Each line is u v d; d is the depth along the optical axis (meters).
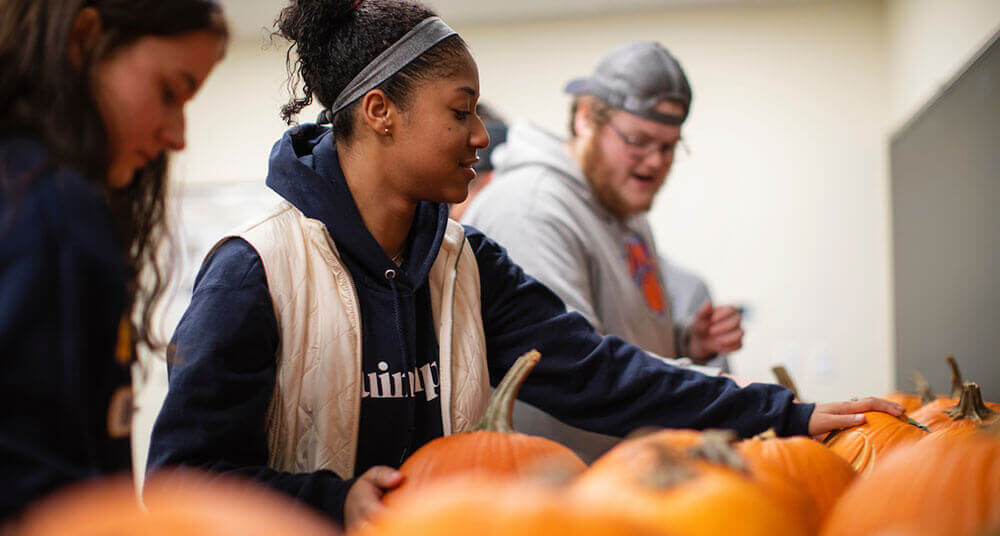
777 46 3.91
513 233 1.77
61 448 0.56
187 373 0.88
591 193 1.88
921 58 3.27
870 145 3.84
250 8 3.90
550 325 1.17
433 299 1.10
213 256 0.98
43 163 0.58
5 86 0.62
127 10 0.64
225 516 0.48
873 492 0.58
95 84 0.64
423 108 1.00
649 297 1.95
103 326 0.59
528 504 0.45
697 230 3.92
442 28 1.02
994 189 2.09
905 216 3.22
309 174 1.03
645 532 0.46
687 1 3.89
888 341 3.77
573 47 4.03
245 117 4.13
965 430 0.74
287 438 0.99
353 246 1.03
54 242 0.55
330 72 1.04
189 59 0.68
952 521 0.54
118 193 0.78
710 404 1.12
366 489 0.77
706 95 3.93
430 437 1.07
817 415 1.09
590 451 1.63
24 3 0.63
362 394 1.01
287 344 0.97
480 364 1.11
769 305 3.87
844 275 3.84
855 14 3.87
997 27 2.37
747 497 0.53
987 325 2.15
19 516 0.52
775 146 3.90
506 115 4.04
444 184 1.04
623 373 1.15
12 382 0.53
